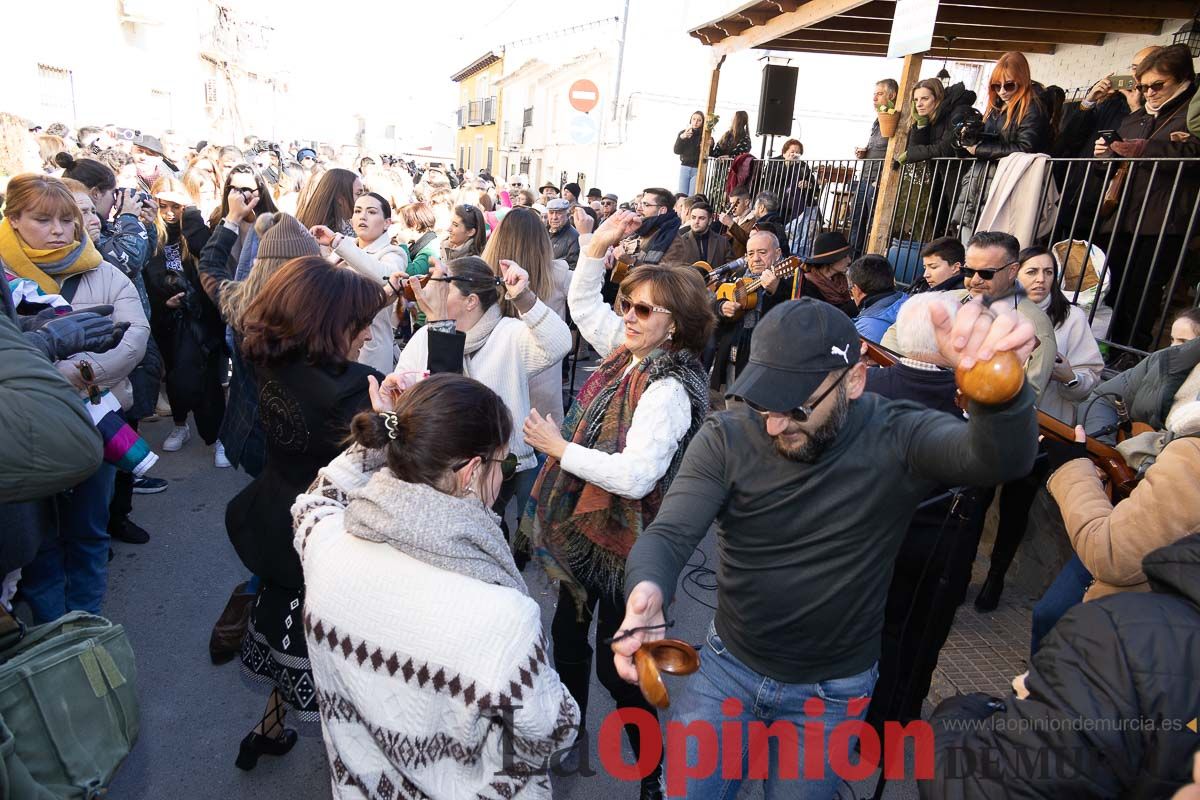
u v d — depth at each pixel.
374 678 1.31
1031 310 2.96
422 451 1.35
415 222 6.26
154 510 4.41
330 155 16.80
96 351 2.21
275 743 2.59
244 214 4.33
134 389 4.25
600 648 2.35
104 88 18.59
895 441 1.59
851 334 1.55
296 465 2.15
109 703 1.67
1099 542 1.81
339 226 4.64
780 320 1.54
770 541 1.68
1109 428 3.20
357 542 1.40
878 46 8.20
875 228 5.86
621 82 20.92
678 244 6.20
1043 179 4.44
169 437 5.31
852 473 1.60
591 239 2.91
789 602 1.70
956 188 5.23
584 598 2.32
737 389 1.54
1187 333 2.96
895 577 2.50
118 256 4.20
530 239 3.65
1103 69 7.39
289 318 2.06
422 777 1.31
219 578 3.75
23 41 15.44
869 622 1.75
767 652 1.78
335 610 1.35
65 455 1.57
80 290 3.04
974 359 1.23
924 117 5.48
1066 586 2.48
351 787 1.40
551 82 27.88
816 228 7.20
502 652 1.26
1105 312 4.32
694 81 20.86
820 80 19.97
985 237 2.94
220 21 30.78
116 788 2.48
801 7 6.59
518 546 2.49
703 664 1.89
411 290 2.92
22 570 2.74
